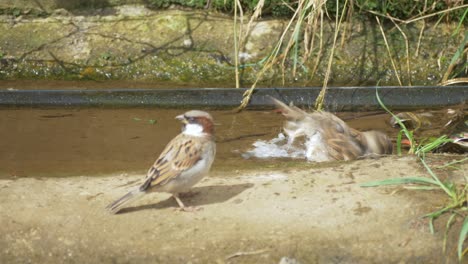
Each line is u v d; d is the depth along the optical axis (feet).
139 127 29.07
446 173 22.47
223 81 34.22
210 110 31.53
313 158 25.70
